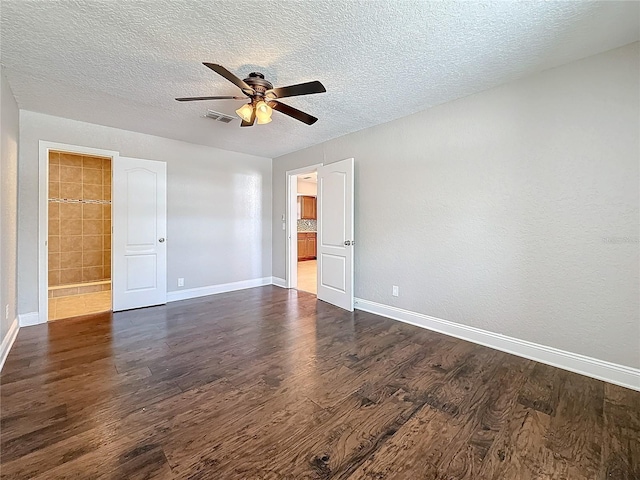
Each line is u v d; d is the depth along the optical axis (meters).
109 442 1.47
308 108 3.07
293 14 1.71
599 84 2.09
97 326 3.19
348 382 2.06
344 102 2.92
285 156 5.09
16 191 2.98
